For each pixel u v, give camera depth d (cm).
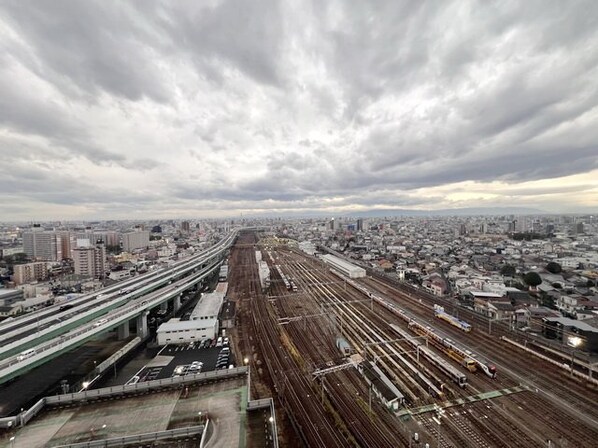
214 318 5891
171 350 4925
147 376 4075
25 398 3703
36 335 4234
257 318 6328
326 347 4806
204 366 4294
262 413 2447
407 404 3259
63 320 4928
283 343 5016
